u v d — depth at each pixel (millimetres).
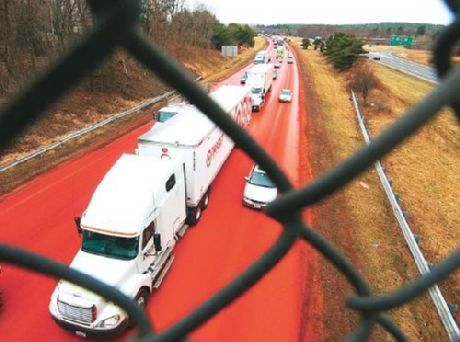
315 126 24672
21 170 15336
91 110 23609
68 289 7762
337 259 1408
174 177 10219
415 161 20469
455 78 848
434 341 8656
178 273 10188
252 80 29406
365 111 29719
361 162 859
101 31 705
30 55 22266
